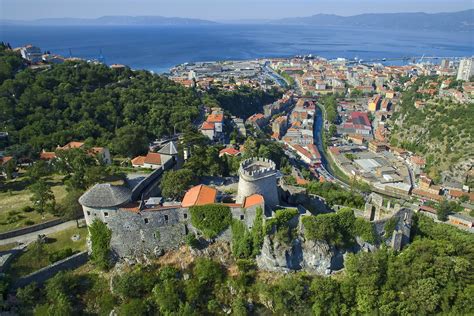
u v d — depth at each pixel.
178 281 81.88
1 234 91.31
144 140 157.38
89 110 184.88
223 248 87.81
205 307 79.38
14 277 79.81
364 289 81.62
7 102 170.00
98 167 115.31
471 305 80.69
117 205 84.12
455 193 195.38
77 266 85.12
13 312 74.75
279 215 84.69
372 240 90.25
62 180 124.56
